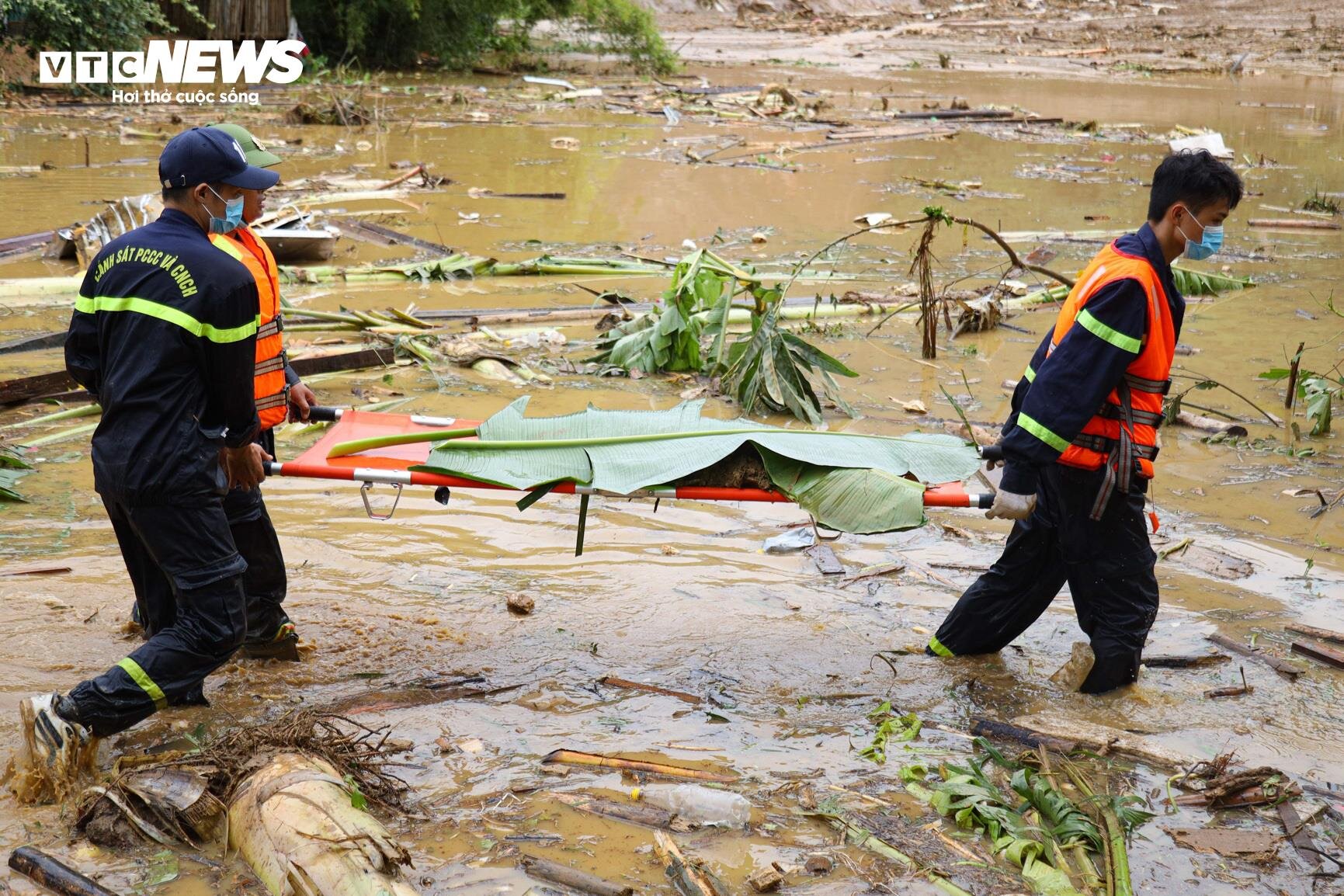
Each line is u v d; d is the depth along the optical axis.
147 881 3.29
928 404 8.42
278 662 4.64
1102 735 4.22
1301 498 6.89
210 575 3.74
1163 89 31.38
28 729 3.60
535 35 35.47
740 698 4.52
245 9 25.64
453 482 4.22
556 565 5.73
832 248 13.19
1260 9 49.53
